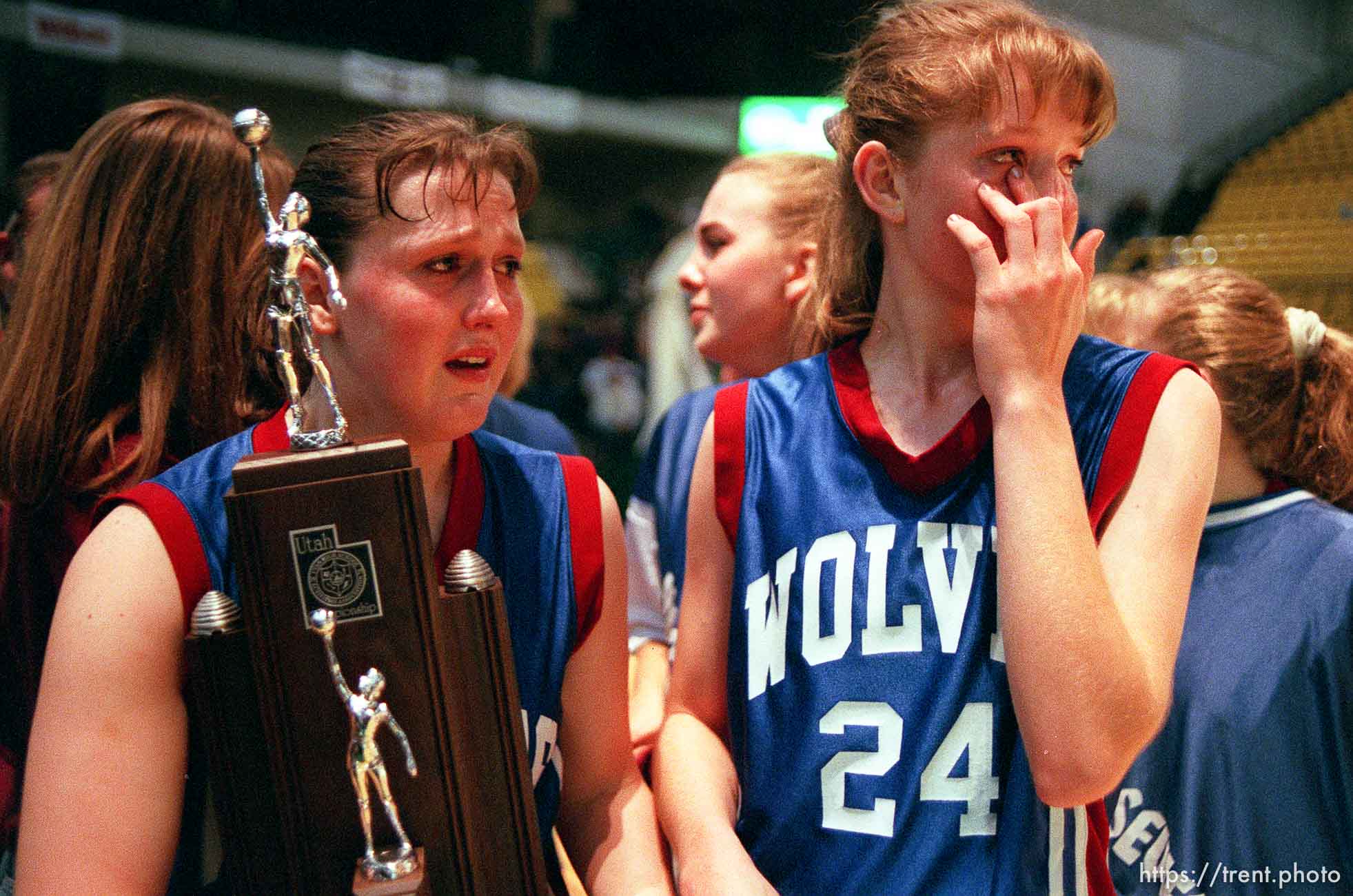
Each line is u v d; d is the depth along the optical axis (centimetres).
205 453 95
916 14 102
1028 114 92
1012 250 91
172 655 87
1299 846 131
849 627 98
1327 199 875
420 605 81
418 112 94
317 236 90
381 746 82
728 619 110
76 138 796
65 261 121
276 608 80
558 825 108
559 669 100
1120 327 158
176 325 122
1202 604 142
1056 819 94
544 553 101
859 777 96
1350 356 148
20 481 117
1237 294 151
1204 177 936
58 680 84
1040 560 86
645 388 999
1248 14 958
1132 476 94
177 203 122
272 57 851
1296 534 141
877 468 102
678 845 100
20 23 709
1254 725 133
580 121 1063
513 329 93
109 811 83
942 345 101
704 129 1143
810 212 182
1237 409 144
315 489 79
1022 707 86
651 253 1155
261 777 82
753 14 1027
